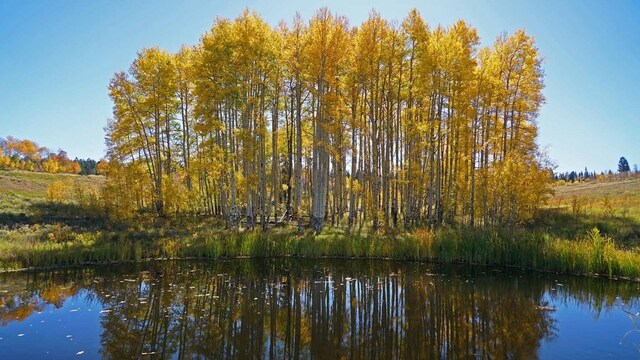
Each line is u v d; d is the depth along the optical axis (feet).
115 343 30.27
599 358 27.25
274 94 79.30
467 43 71.72
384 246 63.98
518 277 51.75
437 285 48.03
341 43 68.54
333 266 58.80
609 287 46.52
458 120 68.85
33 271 54.60
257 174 81.97
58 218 78.89
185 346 29.89
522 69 76.43
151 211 88.58
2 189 120.98
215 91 67.51
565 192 136.46
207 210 98.58
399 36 71.36
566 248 54.19
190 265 59.21
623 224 68.64
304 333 32.91
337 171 100.01
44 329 33.12
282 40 71.77
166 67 82.43
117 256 61.52
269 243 65.77
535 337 31.53
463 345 29.96
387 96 74.54
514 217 67.41
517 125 78.28
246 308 39.52
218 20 69.51
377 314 37.78
